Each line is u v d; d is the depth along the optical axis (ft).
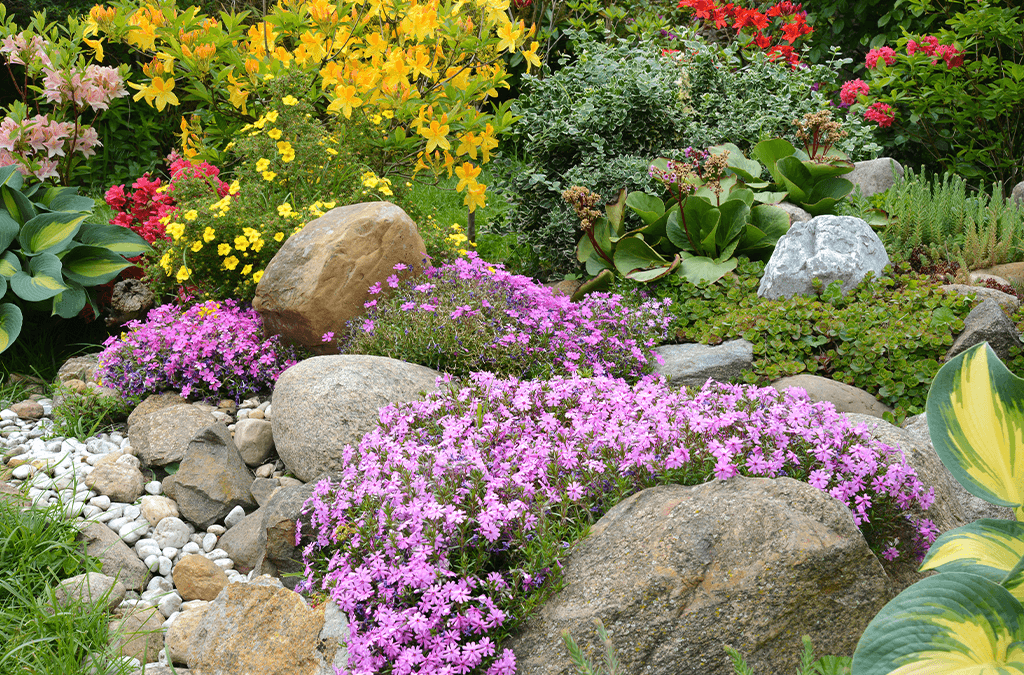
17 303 14.42
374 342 12.17
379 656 6.83
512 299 13.20
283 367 13.08
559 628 6.74
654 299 15.12
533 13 25.98
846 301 14.16
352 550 7.58
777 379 12.99
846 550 6.61
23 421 12.89
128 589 9.27
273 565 8.88
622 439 8.02
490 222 20.79
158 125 24.03
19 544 9.07
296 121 15.57
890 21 26.68
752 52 24.06
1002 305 13.96
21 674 7.45
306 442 10.51
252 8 22.11
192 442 10.71
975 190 24.53
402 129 16.52
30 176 16.55
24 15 22.94
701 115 19.92
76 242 15.01
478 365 11.84
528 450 8.14
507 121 17.29
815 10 28.04
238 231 14.17
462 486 7.73
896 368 12.62
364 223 12.91
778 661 6.45
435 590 6.77
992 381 5.30
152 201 16.94
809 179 17.76
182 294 14.74
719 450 7.38
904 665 4.17
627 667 6.51
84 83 17.02
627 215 17.78
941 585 4.37
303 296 12.49
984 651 4.16
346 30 17.13
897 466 7.61
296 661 7.43
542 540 7.02
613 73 19.31
